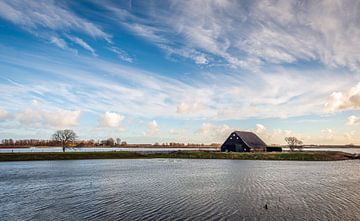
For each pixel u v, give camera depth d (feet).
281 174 179.42
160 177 164.14
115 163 274.77
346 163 288.92
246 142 414.62
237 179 155.12
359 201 99.30
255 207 90.22
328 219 77.15
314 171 199.93
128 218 78.07
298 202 97.50
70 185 136.05
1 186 133.80
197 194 111.55
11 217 80.38
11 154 310.45
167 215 81.05
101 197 106.52
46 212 84.94
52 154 330.34
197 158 348.79
